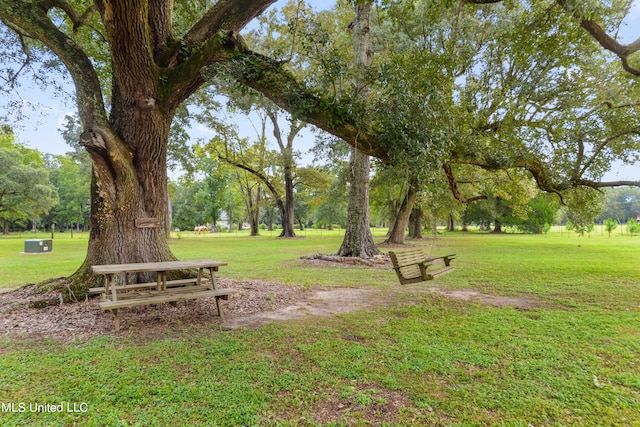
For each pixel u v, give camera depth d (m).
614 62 8.36
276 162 29.78
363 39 12.40
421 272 5.61
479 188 19.14
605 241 25.12
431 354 3.72
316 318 5.18
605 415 2.58
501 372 3.30
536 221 39.97
